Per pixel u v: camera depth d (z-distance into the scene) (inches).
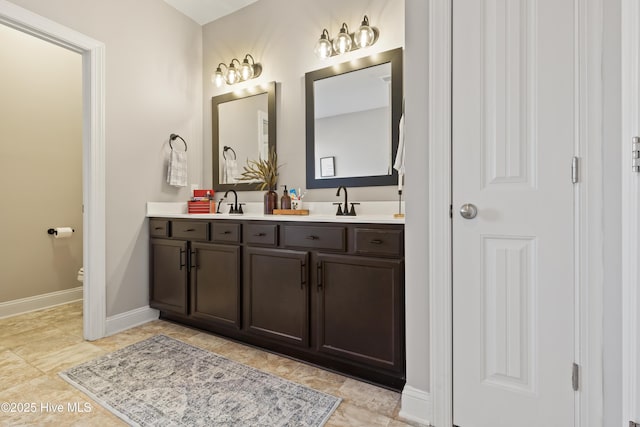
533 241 46.4
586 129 42.9
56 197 118.6
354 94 90.5
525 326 47.1
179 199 112.4
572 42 43.8
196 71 118.7
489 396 49.4
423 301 54.2
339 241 67.2
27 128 111.4
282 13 102.8
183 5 109.6
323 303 69.4
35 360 75.0
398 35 84.6
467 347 50.7
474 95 49.6
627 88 38.7
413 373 55.1
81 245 125.7
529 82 46.5
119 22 94.3
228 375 68.5
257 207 106.3
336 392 62.5
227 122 114.3
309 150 96.6
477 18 49.4
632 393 38.2
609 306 41.9
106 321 90.8
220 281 86.3
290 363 74.3
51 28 79.0
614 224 41.4
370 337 63.6
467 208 49.7
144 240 102.0
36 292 113.1
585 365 43.2
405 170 55.5
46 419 53.8
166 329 95.6
